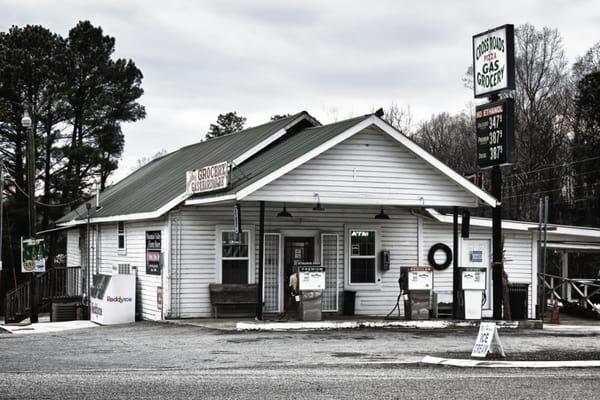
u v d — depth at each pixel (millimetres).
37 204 53156
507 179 62219
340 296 27391
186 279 25484
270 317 25297
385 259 27828
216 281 25781
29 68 52688
